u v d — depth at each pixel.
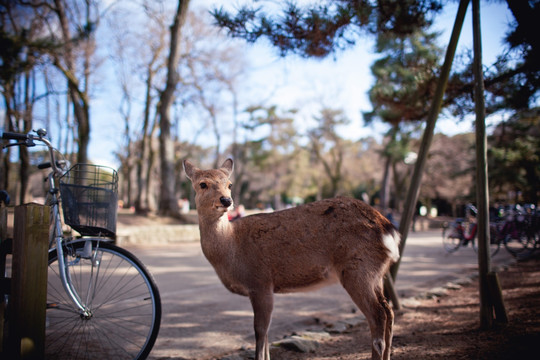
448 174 34.50
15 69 11.42
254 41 4.80
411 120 6.40
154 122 24.20
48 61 15.16
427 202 44.94
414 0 4.70
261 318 3.21
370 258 3.08
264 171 52.00
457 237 12.28
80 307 3.17
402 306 5.30
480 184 4.10
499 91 5.70
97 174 3.21
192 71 24.70
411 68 5.97
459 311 4.92
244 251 3.31
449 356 3.19
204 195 3.34
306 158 51.22
